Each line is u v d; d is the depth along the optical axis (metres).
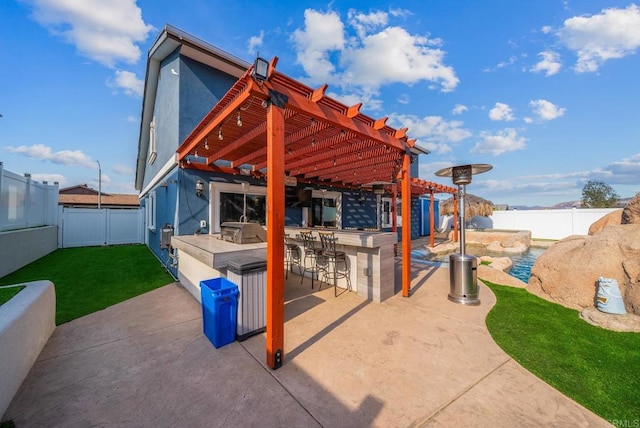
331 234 5.25
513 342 3.20
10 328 2.20
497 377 2.53
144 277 6.49
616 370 2.61
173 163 6.21
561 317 3.99
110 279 6.29
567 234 14.97
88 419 2.03
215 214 6.42
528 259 10.59
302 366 2.72
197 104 6.41
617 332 3.45
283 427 1.95
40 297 2.98
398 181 8.80
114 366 2.73
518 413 2.07
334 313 4.16
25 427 1.95
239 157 6.30
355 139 4.77
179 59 6.20
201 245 4.33
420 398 2.25
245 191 6.90
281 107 2.87
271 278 2.70
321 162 6.92
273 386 2.41
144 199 14.23
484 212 17.06
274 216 2.73
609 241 4.44
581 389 2.34
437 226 19.95
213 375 2.58
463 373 2.59
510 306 4.48
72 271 7.12
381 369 2.67
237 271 3.31
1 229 6.84
